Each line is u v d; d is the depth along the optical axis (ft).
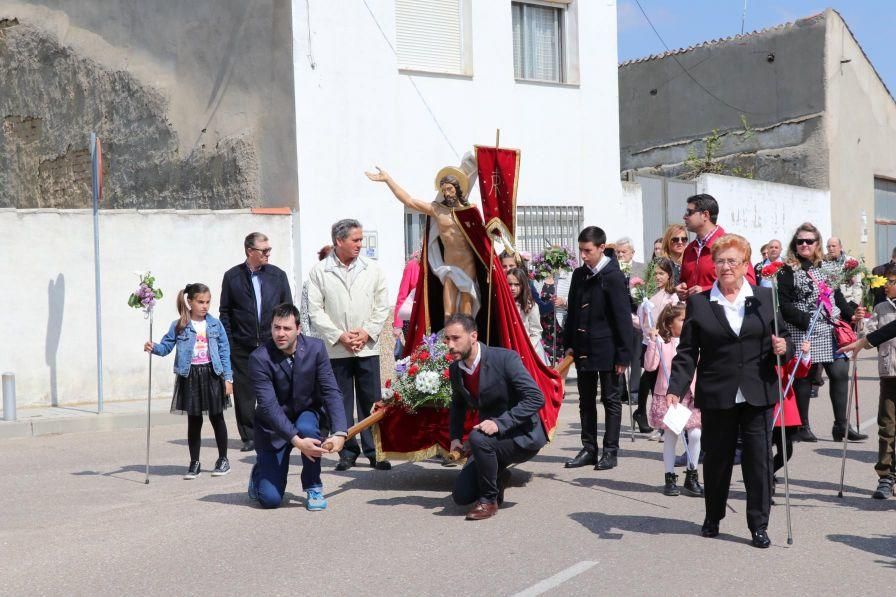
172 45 56.95
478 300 30.60
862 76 95.14
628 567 20.17
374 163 52.80
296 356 25.99
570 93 61.93
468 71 57.41
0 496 28.14
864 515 24.66
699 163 91.71
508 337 28.94
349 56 51.88
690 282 31.45
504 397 25.34
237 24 53.06
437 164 55.93
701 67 95.50
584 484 28.91
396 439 29.35
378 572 20.02
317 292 32.68
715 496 22.35
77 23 62.44
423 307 31.01
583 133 62.59
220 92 54.24
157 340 47.03
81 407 43.98
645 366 34.30
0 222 43.06
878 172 98.58
